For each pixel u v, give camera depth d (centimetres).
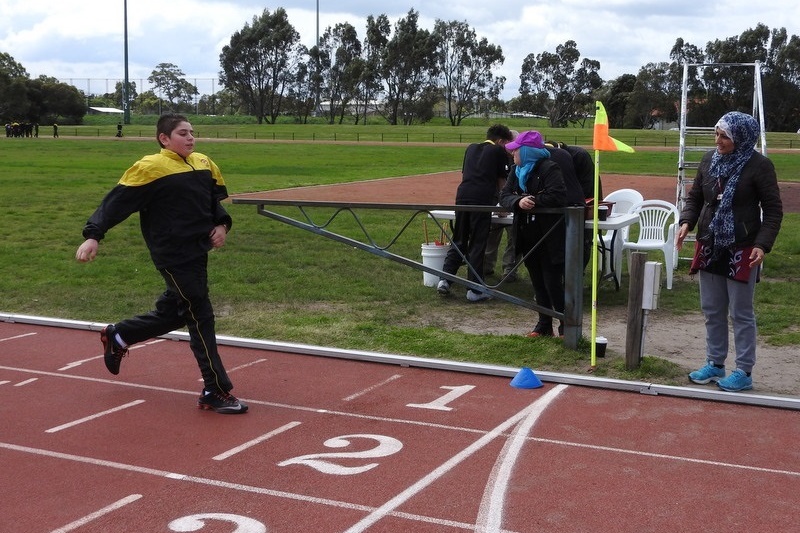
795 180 2655
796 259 1175
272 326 831
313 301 955
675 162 3709
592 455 507
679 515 426
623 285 1055
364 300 962
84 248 540
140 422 568
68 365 707
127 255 1248
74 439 536
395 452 512
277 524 415
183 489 458
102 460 500
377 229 1524
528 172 733
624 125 10688
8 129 6475
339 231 1496
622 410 591
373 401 612
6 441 533
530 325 849
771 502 443
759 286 1003
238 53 10625
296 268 1149
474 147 960
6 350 755
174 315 602
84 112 10019
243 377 675
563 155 838
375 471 482
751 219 606
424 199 2061
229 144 5516
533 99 11212
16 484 466
